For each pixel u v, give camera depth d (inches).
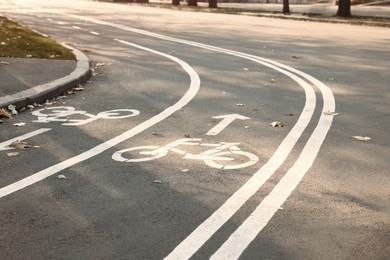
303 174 225.8
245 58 594.6
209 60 577.3
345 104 364.2
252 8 1953.7
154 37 816.3
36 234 172.6
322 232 172.7
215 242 165.9
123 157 249.9
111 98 384.5
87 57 552.4
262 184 214.2
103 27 993.5
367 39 812.6
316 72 500.4
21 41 637.9
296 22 1232.2
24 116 332.8
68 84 410.3
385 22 1198.9
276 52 648.4
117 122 315.6
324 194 204.4
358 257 157.1
